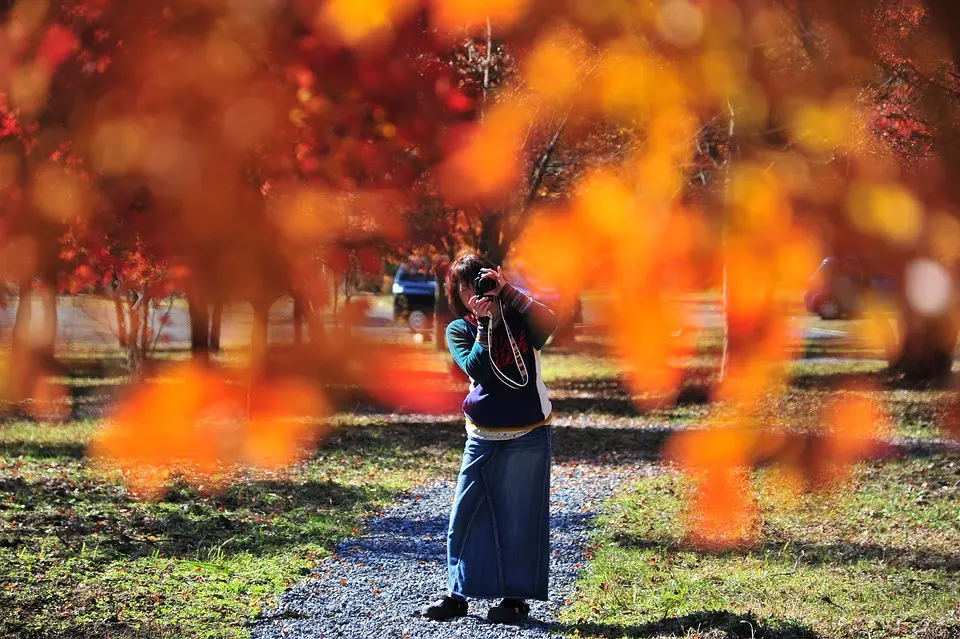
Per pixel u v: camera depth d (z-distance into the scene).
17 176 0.85
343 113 0.94
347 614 4.86
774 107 0.87
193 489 7.62
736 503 1.23
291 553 6.22
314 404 1.16
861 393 1.25
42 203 0.85
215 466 1.12
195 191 0.85
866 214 0.85
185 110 0.84
